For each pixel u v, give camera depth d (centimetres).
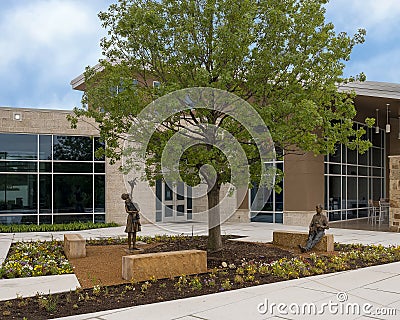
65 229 1892
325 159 2197
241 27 1016
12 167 1997
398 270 991
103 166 2164
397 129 2695
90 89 1176
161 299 744
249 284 850
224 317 645
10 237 1633
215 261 1052
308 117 996
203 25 1089
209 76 1013
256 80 1104
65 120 2078
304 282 870
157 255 899
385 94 1805
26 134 2027
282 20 1047
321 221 1269
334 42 1119
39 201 2034
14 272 945
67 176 2091
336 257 1095
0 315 664
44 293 796
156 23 1040
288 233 1345
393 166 1850
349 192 2380
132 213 1234
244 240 1520
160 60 1105
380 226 2039
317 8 1103
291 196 2094
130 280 870
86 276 928
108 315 657
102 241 1448
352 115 1144
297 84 1102
